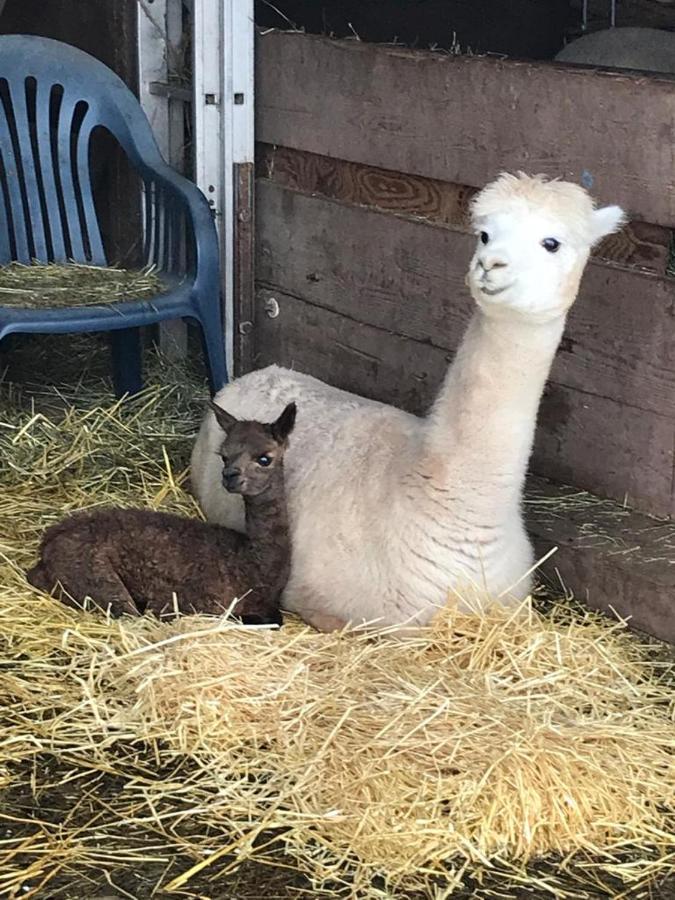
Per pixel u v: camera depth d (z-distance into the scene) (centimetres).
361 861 178
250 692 210
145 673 215
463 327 287
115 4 369
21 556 262
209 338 314
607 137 253
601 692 216
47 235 356
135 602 243
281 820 185
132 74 367
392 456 238
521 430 224
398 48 296
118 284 323
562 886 176
